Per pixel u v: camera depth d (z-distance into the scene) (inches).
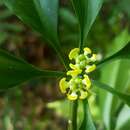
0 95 12.6
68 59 5.4
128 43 5.2
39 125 13.9
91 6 5.3
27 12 5.3
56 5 5.4
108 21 14.2
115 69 7.8
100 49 13.5
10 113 11.9
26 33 15.5
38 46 15.7
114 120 7.7
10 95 11.7
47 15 5.4
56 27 5.4
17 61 4.9
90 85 5.2
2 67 4.8
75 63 5.4
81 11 5.2
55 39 5.4
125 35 8.7
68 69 5.4
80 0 5.2
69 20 13.6
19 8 5.3
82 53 5.4
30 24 5.3
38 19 5.3
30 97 14.5
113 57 5.3
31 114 13.6
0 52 4.8
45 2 5.4
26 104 14.3
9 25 13.7
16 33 14.9
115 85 7.8
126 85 7.8
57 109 10.9
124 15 14.1
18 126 12.4
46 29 5.3
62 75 5.3
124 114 7.7
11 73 4.9
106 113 7.8
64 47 13.5
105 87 5.4
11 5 5.2
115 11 14.0
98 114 9.4
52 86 14.8
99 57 12.5
